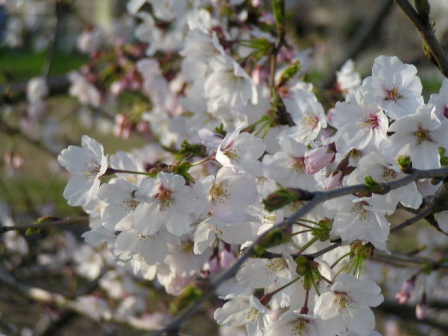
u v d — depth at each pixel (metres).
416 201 0.77
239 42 0.91
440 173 0.74
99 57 1.44
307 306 0.77
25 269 1.44
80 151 0.80
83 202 0.79
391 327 1.46
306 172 0.77
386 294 1.38
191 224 0.79
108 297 1.29
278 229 0.68
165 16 1.05
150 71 1.09
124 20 1.64
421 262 0.99
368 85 0.78
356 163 0.79
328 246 0.79
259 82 0.91
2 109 1.54
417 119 0.76
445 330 1.29
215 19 0.97
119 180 0.78
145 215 0.77
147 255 0.79
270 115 0.88
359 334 0.76
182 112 1.07
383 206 0.77
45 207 1.67
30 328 1.38
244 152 0.78
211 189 0.77
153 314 1.28
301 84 0.92
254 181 0.77
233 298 0.79
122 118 1.38
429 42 0.77
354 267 0.79
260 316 0.79
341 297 0.76
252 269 0.79
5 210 1.43
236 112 0.89
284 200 0.70
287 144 0.78
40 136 1.87
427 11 0.76
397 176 0.78
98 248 1.35
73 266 1.46
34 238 1.47
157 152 1.02
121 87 1.37
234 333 1.19
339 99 0.95
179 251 0.85
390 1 1.44
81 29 1.82
